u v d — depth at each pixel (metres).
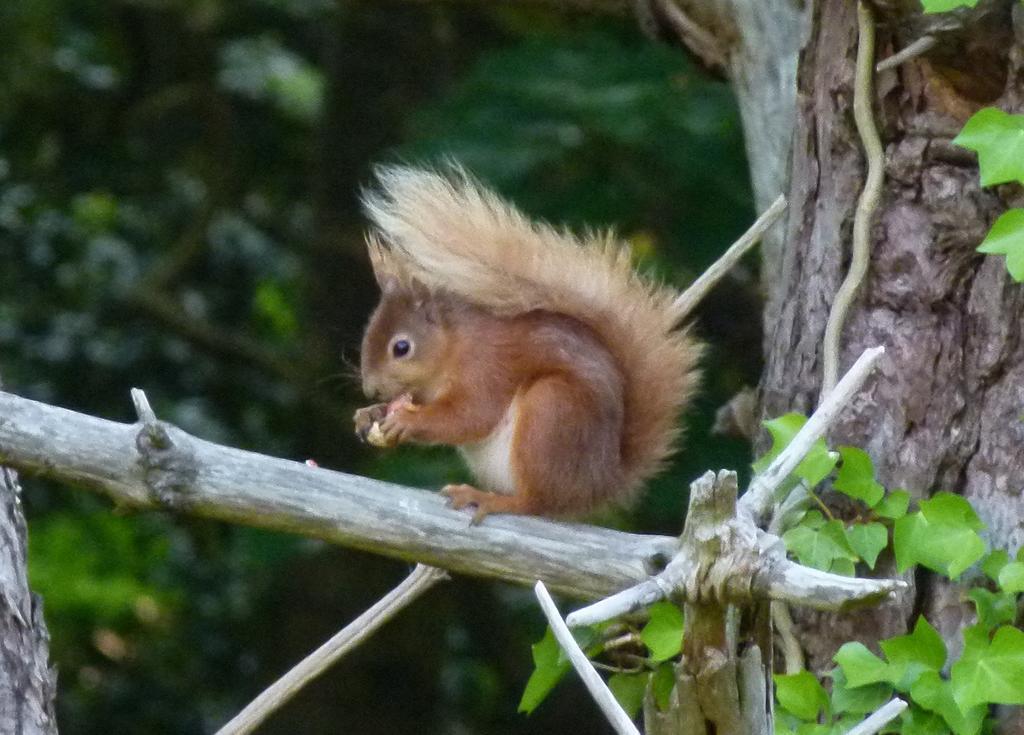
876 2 6.44
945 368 6.46
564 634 5.18
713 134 12.06
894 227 6.56
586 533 6.14
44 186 19.61
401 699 17.17
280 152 19.67
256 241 20.09
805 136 6.97
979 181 6.34
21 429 6.03
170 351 19.20
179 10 19.03
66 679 18.80
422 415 6.91
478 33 16.34
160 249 19.95
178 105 19.23
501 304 6.98
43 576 18.12
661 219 12.45
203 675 18.94
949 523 6.19
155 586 18.73
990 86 6.39
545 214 12.20
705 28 8.99
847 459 6.30
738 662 5.21
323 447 16.67
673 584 5.18
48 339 19.25
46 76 19.03
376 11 16.53
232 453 6.11
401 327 7.32
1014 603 6.23
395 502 6.15
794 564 5.16
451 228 7.04
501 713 18.91
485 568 6.14
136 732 18.72
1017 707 6.26
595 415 6.63
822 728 6.24
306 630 17.08
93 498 18.73
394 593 6.75
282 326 20.12
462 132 12.39
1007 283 6.34
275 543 13.80
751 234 7.25
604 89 12.36
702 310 12.75
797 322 6.93
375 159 16.55
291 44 19.88
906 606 6.44
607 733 18.34
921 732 6.14
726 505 5.14
